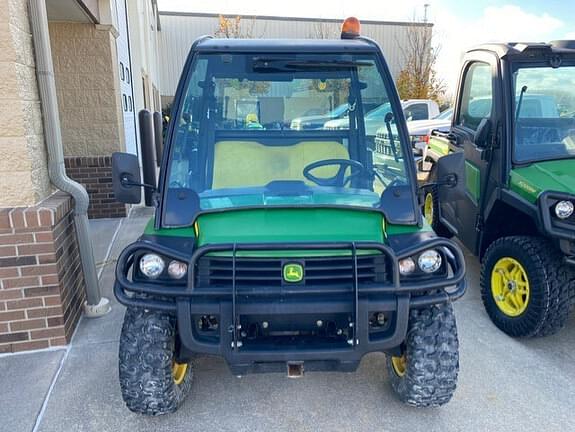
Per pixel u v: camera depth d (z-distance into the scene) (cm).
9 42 316
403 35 2669
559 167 385
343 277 244
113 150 719
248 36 2367
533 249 358
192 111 290
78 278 413
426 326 266
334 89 299
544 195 346
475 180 458
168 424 281
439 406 290
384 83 297
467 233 480
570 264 332
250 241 246
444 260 251
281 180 289
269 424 282
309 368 249
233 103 296
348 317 243
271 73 293
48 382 320
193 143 289
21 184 340
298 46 291
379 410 294
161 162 280
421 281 244
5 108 325
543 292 348
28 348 358
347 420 285
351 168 295
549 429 277
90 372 331
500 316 388
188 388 302
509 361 347
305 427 279
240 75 292
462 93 531
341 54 292
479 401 301
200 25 2642
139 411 271
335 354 240
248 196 274
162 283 241
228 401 302
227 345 237
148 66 1587
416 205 276
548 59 412
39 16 346
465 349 362
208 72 289
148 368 258
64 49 676
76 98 694
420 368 264
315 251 243
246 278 240
